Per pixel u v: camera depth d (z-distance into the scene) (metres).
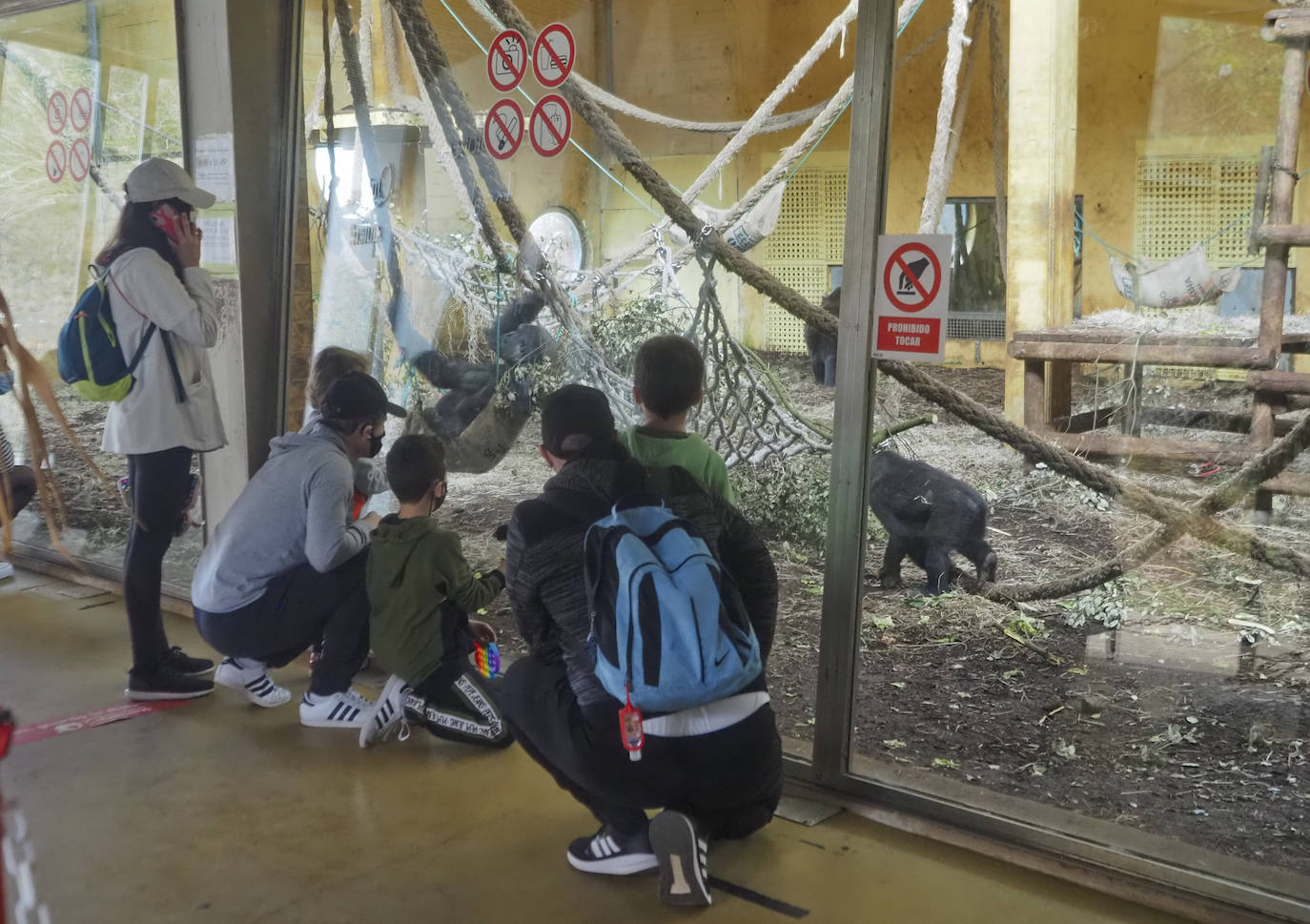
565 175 4.03
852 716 2.97
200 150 4.29
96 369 3.56
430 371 4.55
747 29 3.76
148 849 2.76
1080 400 3.21
